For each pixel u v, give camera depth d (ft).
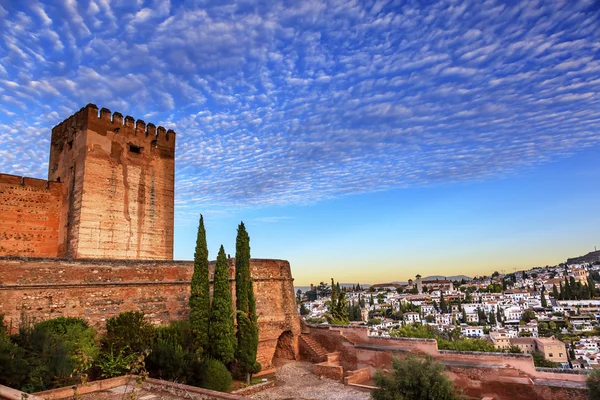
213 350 70.13
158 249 98.89
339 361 88.84
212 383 64.90
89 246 86.17
